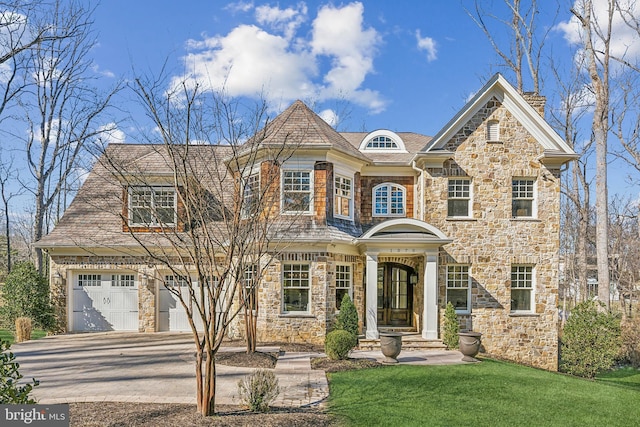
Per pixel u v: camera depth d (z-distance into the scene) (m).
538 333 16.72
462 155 17.22
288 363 12.55
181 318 18.59
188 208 8.00
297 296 16.09
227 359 12.64
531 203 17.34
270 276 15.88
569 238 34.97
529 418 8.38
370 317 15.70
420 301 17.09
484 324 16.72
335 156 17.14
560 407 9.12
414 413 8.34
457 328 15.37
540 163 17.22
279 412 8.09
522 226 17.05
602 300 18.41
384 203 19.30
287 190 16.45
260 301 15.99
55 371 11.52
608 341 15.23
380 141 20.20
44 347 15.16
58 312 18.08
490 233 17.00
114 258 18.22
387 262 18.20
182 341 16.28
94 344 15.71
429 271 15.87
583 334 15.45
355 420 7.84
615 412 8.96
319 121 18.52
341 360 12.65
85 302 18.47
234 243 8.01
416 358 13.68
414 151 20.14
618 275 32.56
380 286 18.38
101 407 8.15
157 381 10.41
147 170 17.42
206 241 8.13
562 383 11.10
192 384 10.12
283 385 10.11
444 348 15.26
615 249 33.91
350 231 17.39
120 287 18.58
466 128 17.33
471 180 17.25
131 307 18.56
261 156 16.44
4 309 17.28
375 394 9.45
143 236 18.05
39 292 17.39
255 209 9.71
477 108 17.38
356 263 17.55
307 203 16.34
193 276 18.44
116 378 10.73
